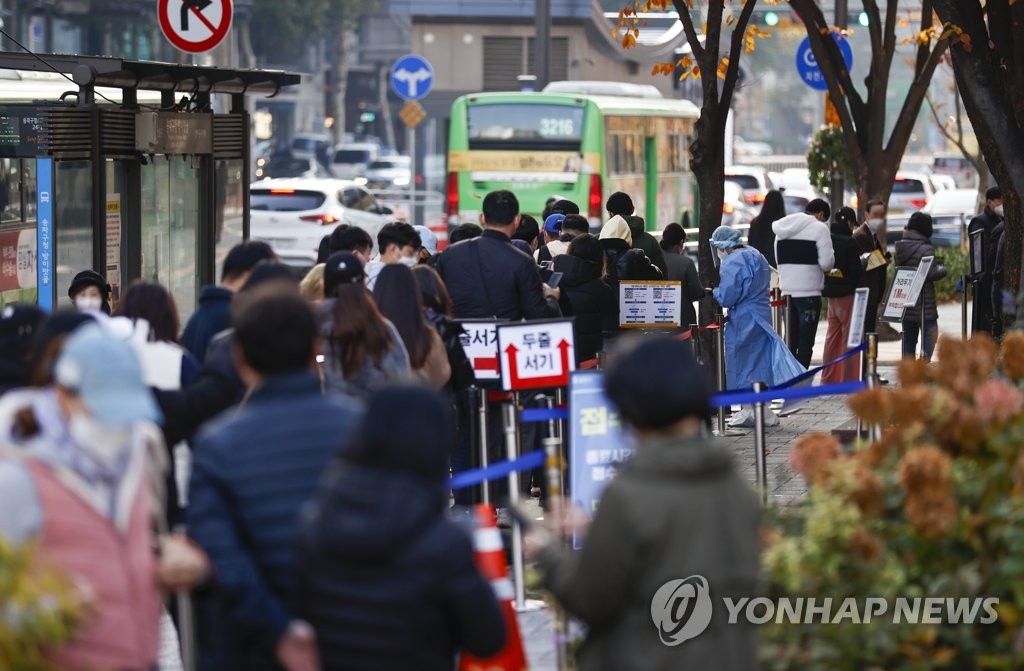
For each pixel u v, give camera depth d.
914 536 14.91
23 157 35.25
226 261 20.78
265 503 12.43
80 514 11.45
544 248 39.78
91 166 36.78
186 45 38.28
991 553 15.02
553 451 17.12
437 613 11.17
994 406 15.77
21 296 36.72
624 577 11.36
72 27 165.12
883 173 56.06
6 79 37.88
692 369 11.62
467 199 80.06
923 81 55.28
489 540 15.23
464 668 14.89
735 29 44.72
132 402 11.45
